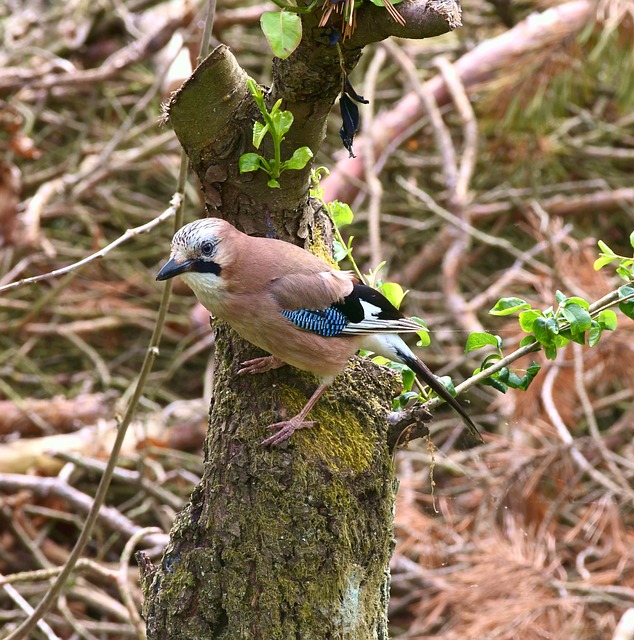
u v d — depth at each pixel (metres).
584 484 11.27
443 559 9.43
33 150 13.05
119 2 14.84
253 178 5.52
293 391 5.50
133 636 10.11
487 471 10.10
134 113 13.23
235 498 5.18
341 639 5.07
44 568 9.91
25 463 11.12
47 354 14.13
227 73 5.07
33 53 14.65
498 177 15.45
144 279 13.76
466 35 15.66
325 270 5.79
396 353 5.88
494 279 14.02
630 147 15.82
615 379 10.48
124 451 11.47
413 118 14.17
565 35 12.62
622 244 14.92
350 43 4.82
